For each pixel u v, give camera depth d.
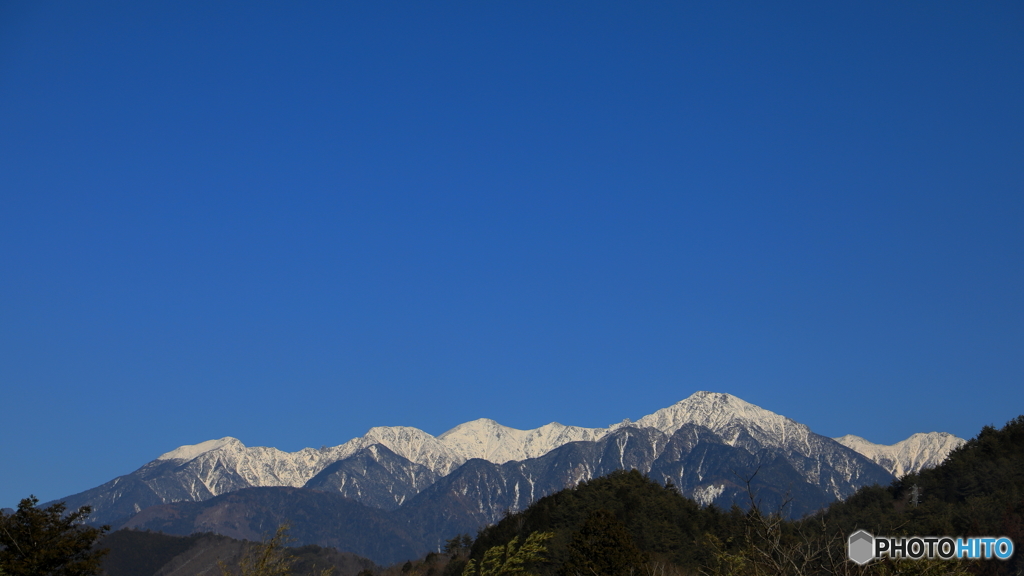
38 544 32.44
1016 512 74.31
